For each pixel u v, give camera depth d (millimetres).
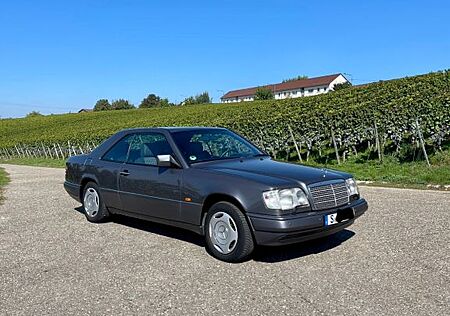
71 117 79938
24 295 4027
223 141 6141
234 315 3455
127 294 3969
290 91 105500
